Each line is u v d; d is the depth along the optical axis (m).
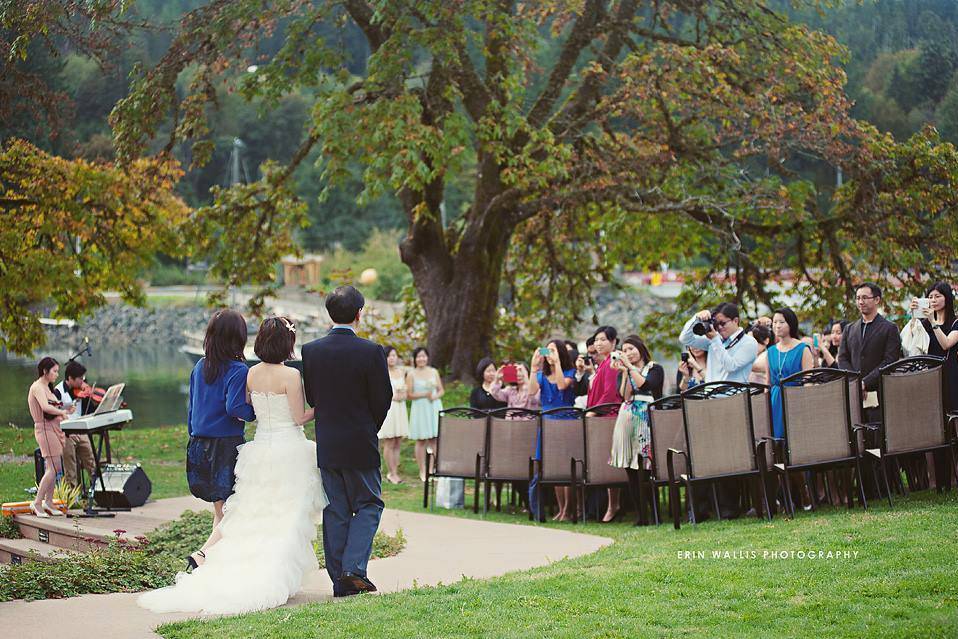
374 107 18.47
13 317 20.97
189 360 50.41
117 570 7.69
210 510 10.62
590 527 9.81
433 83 19.94
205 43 19.75
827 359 10.82
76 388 12.01
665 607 5.57
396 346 22.73
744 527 8.16
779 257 21.80
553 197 20.97
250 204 22.80
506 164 22.17
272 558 6.65
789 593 5.69
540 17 22.86
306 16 20.48
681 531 8.52
